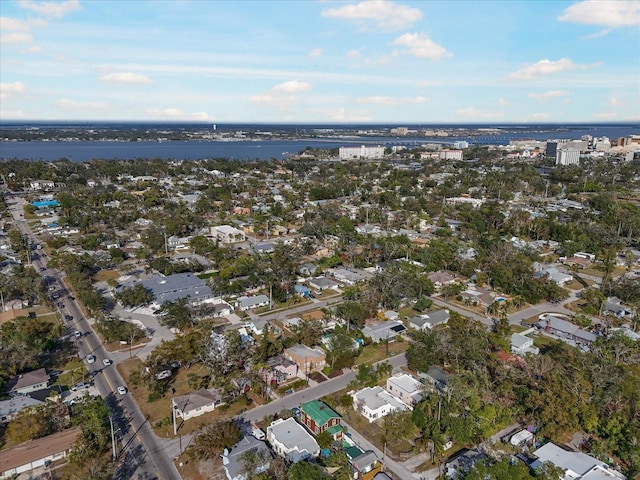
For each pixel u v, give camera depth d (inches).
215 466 2529.5
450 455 2664.9
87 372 3476.9
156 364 3339.1
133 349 3860.7
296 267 5782.5
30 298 4749.0
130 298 4557.1
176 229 7436.0
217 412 3036.4
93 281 5442.9
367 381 3329.2
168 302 4448.8
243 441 2642.7
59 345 3905.0
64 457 2581.2
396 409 2987.2
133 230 7667.3
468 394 2866.6
